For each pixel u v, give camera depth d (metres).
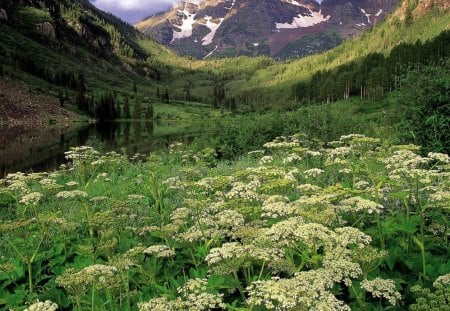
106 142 80.75
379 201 9.41
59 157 58.19
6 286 8.34
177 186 13.11
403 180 8.56
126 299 7.07
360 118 26.95
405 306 6.43
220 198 10.89
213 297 5.53
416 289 5.70
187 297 5.91
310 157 16.64
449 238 8.34
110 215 10.48
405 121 17.45
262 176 10.80
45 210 13.46
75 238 10.13
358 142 12.36
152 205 12.85
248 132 29.55
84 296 7.05
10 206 14.71
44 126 158.50
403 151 9.41
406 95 17.41
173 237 8.38
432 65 19.05
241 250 6.20
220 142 30.97
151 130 132.25
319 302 5.06
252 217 8.99
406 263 7.27
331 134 25.16
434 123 16.11
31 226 10.41
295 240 6.47
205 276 7.43
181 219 9.48
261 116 31.92
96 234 10.77
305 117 27.61
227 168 20.56
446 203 7.69
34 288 8.18
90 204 13.32
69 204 14.01
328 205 7.75
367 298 6.70
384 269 7.44
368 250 6.17
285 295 5.00
